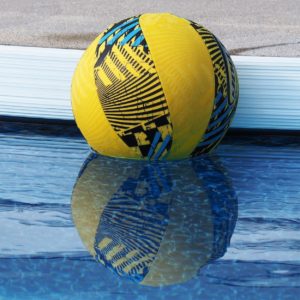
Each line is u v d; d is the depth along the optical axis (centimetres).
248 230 446
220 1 1104
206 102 551
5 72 656
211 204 487
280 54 732
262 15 984
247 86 640
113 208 478
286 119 646
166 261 401
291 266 398
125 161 577
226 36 827
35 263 396
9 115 667
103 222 454
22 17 951
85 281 375
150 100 540
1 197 495
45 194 502
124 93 543
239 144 636
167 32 551
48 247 417
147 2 1084
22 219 459
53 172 547
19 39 790
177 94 539
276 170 563
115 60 546
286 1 1115
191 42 552
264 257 409
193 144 567
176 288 369
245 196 504
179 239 430
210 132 567
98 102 554
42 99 658
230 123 590
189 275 384
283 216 470
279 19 952
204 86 547
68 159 580
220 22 921
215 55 559
